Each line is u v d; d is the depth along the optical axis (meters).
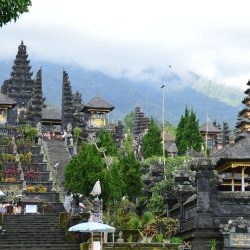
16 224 44.97
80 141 99.00
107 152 67.31
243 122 79.00
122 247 35.00
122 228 43.34
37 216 47.44
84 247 36.22
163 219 40.53
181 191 40.00
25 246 37.81
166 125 152.00
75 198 48.41
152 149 85.69
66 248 37.91
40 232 42.09
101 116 118.19
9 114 112.94
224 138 110.56
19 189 67.38
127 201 50.91
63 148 83.94
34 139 86.94
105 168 50.66
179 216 40.59
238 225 33.59
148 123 130.38
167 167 55.88
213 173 36.25
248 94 85.12
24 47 127.25
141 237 40.38
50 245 38.25
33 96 111.94
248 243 33.44
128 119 151.88
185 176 42.00
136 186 52.66
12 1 17.22
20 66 125.69
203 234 34.59
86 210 42.75
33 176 71.81
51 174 72.50
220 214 35.19
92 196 47.16
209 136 112.38
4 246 37.47
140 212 51.81
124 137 112.94
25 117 111.81
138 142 103.94
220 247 34.31
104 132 70.75
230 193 35.59
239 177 49.12
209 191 35.41
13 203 60.47
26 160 76.44
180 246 34.56
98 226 33.22
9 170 71.06
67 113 113.69
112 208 48.56
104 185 46.94
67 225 42.69
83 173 47.66
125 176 52.47
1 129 88.81
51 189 68.81
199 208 35.12
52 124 117.62
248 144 41.78
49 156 80.62
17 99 123.81
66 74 117.44
